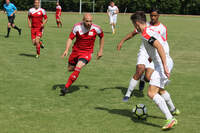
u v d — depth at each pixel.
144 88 16.36
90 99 14.07
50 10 137.38
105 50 29.20
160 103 10.52
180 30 55.03
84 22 14.12
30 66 20.83
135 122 11.30
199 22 83.38
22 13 106.50
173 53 28.52
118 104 13.44
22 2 129.00
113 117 11.78
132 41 36.97
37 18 23.53
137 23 10.63
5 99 13.62
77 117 11.66
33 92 14.88
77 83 16.95
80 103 13.42
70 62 15.45
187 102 13.96
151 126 10.95
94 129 10.52
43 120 11.25
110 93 15.14
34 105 12.94
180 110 12.81
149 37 10.09
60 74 18.89
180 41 37.75
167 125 10.42
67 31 46.66
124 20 84.38
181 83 17.53
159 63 10.76
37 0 23.42
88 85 16.58
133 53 27.78
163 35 14.42
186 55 27.52
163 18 105.69
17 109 12.37
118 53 27.62
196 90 16.06
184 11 143.75
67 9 141.38
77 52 14.90
